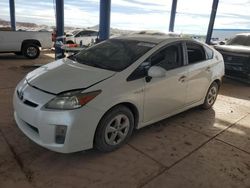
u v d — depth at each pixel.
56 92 2.81
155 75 3.23
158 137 3.77
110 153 3.23
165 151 3.39
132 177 2.80
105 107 2.89
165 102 3.77
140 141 3.61
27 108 2.88
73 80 3.00
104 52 3.81
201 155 3.36
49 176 2.71
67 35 16.44
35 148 3.22
